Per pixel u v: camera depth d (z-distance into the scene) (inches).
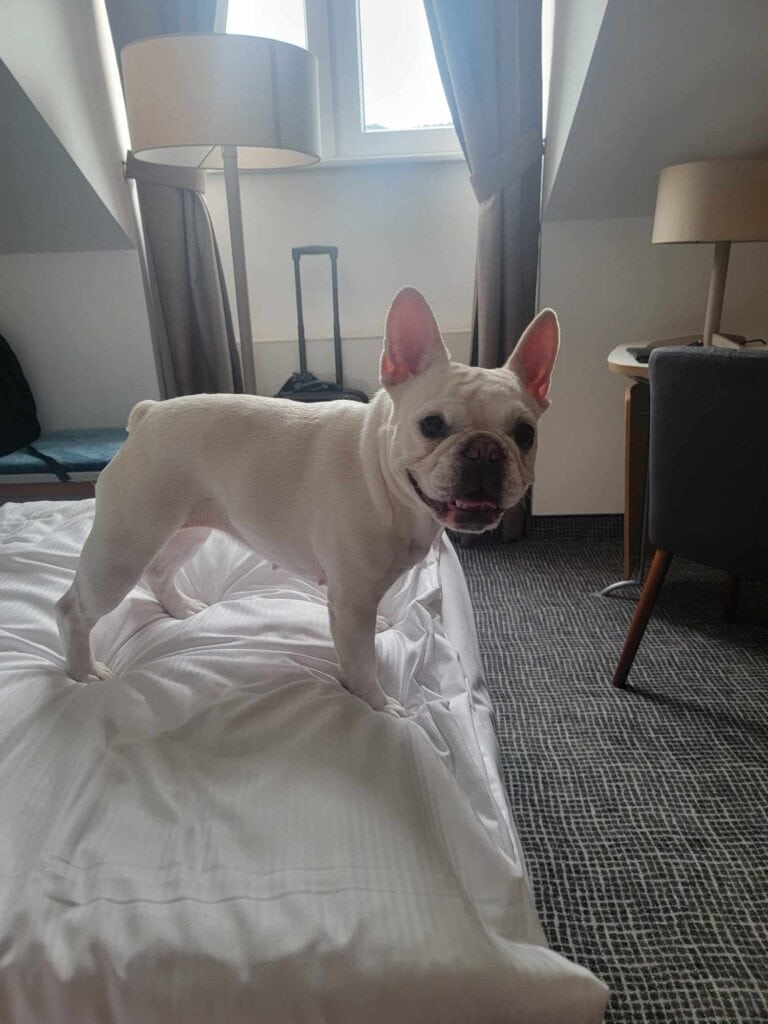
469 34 82.4
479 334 93.2
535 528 102.1
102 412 105.7
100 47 91.0
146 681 40.1
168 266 94.3
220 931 25.2
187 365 99.0
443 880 27.9
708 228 67.1
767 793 49.4
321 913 26.0
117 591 41.1
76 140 82.9
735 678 63.2
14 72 70.2
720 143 77.8
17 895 26.7
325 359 107.2
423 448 34.5
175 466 40.1
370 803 31.1
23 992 24.4
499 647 70.6
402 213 101.4
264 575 56.2
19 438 95.0
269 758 33.8
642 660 66.9
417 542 39.2
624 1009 35.4
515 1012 25.0
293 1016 24.0
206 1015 24.0
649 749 54.3
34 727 36.1
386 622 52.9
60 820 30.5
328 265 104.0
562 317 93.2
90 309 100.1
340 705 37.2
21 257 97.5
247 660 41.9
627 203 86.5
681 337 84.9
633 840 45.8
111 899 26.5
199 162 80.7
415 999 24.3
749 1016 34.9
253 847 28.7
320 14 94.3
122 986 24.2
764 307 90.4
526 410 36.0
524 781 51.4
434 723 39.4
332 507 37.9
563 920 40.4
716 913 40.5
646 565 86.6
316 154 72.0
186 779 32.9
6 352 98.7
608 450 98.3
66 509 65.9
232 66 62.5
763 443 47.2
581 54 71.5
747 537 50.7
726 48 65.9
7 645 44.4
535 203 89.3
